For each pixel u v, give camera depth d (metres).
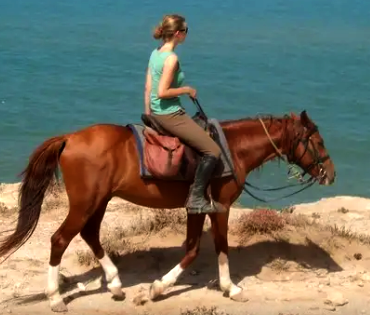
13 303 8.07
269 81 33.50
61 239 7.76
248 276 8.85
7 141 22.83
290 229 10.05
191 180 7.82
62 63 37.22
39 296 8.25
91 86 31.70
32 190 7.72
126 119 26.48
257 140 8.29
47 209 11.25
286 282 8.74
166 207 8.05
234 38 46.78
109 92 30.62
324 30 51.53
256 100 29.58
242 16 58.66
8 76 33.59
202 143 7.66
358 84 33.16
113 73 34.88
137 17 57.94
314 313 7.98
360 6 68.19
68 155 7.64
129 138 7.85
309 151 8.36
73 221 7.71
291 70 36.38
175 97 7.65
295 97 30.19
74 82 32.50
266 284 8.66
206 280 8.78
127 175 7.76
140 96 30.06
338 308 8.13
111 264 8.18
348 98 30.00
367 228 10.91
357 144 22.69
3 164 20.39
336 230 10.14
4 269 8.95
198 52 40.97
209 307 8.05
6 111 26.69
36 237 10.09
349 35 49.31
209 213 7.92
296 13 61.84
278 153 8.41
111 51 41.19
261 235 9.82
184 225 10.16
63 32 48.62
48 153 7.68
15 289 8.43
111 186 7.74
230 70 35.94
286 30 51.22
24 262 9.17
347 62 39.06
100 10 61.94
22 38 45.34
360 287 8.66
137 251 9.42
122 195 7.90
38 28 50.34
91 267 9.06
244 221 10.02
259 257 9.29
